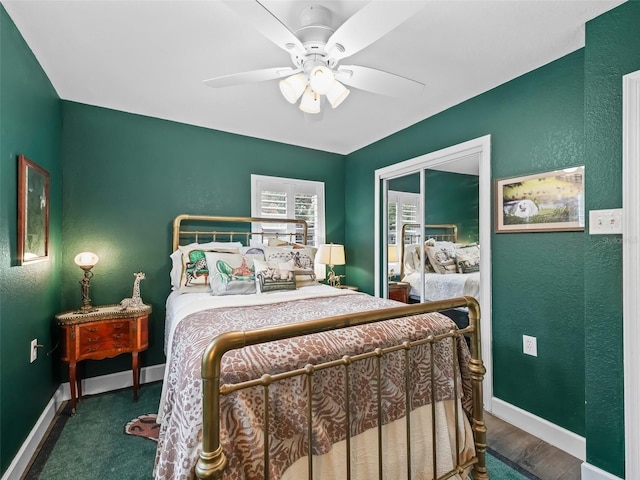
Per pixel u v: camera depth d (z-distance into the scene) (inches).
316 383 45.1
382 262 134.6
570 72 73.1
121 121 107.3
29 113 71.0
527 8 59.3
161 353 111.7
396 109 104.9
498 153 88.2
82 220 101.0
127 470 64.3
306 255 117.2
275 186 137.4
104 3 58.2
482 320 90.8
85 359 90.8
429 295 110.9
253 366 40.4
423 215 113.7
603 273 60.4
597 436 60.5
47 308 83.4
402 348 48.6
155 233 112.7
